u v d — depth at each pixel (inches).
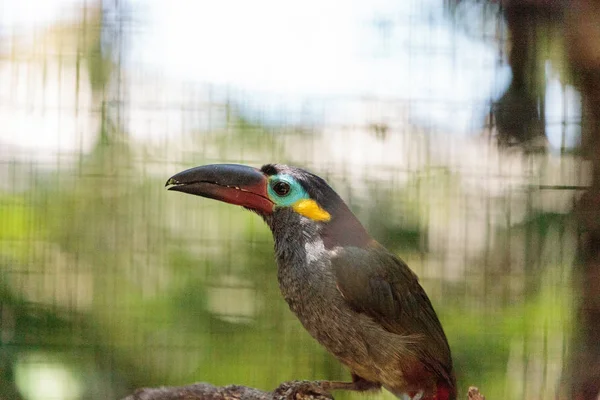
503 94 500.7
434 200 514.0
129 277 527.2
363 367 358.6
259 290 527.2
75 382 503.8
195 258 529.0
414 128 513.0
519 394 506.6
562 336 495.2
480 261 513.0
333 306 348.5
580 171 479.2
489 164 507.8
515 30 491.5
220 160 519.2
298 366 521.7
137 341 522.6
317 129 515.5
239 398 341.4
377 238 512.1
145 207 528.1
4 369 498.6
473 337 513.7
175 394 335.3
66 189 525.3
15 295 514.0
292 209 358.9
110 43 518.9
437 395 366.6
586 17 455.2
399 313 357.7
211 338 525.0
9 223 521.0
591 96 467.8
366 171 514.6
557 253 493.4
